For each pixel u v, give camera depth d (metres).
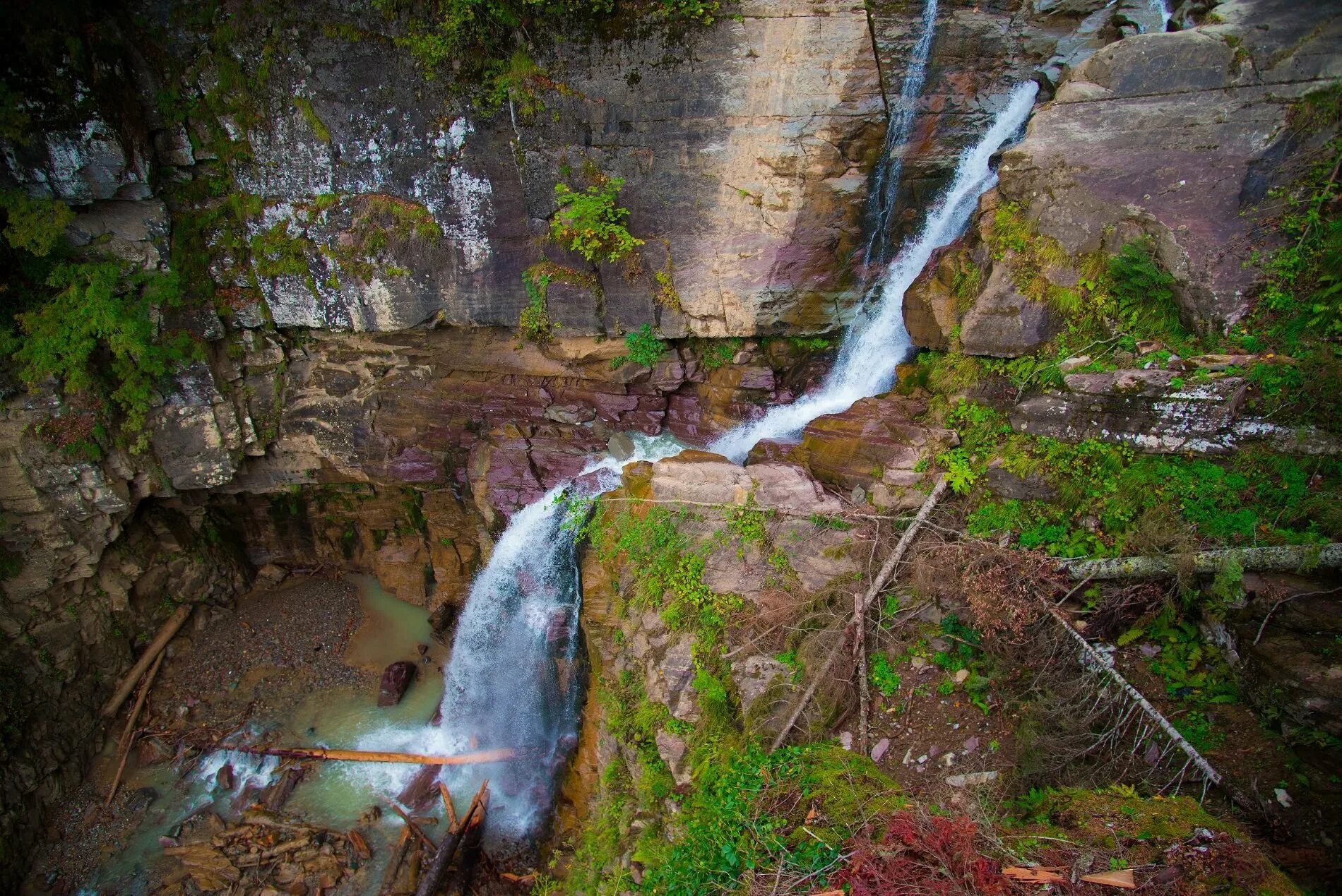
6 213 10.88
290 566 16.73
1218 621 6.75
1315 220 7.27
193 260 12.34
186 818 12.68
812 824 6.32
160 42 11.03
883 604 8.45
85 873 11.95
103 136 10.83
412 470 14.74
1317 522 6.58
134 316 12.07
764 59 10.77
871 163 11.52
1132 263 7.99
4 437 11.67
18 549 12.36
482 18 10.66
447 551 15.98
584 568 11.34
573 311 12.87
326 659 15.29
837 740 7.86
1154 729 6.54
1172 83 8.08
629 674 9.90
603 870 9.15
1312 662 5.92
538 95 11.22
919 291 10.32
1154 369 7.63
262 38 11.06
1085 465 7.95
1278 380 7.02
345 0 10.79
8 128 10.30
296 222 12.30
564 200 11.73
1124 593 7.20
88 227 11.56
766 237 11.99
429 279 12.70
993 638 7.55
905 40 10.64
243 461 14.26
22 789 12.09
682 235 12.12
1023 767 6.82
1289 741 6.03
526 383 14.04
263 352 13.57
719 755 8.20
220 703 14.36
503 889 11.57
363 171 11.96
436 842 12.19
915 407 9.77
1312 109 7.41
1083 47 10.73
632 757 9.53
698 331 12.95
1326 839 5.52
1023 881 5.34
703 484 9.56
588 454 13.80
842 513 8.97
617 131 11.41
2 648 12.33
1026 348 8.76
